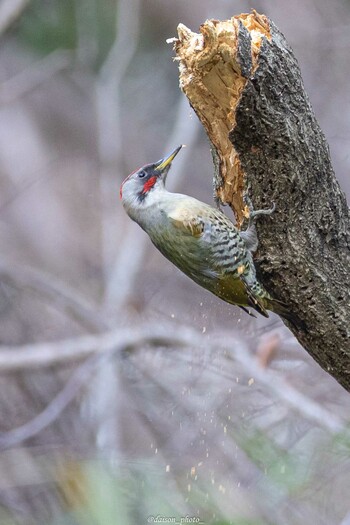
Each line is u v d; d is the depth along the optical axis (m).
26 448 13.01
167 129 21.14
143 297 16.53
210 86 8.09
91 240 20.34
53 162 21.11
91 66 19.66
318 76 18.47
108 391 14.30
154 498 10.25
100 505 9.42
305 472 11.05
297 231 8.07
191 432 12.68
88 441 13.62
